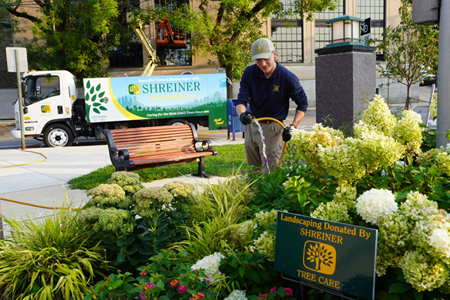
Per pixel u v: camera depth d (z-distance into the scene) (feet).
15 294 8.95
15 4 62.95
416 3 12.39
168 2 81.41
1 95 83.20
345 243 6.24
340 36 22.00
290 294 6.95
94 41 67.56
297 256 6.77
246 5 64.28
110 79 42.09
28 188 21.09
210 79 45.19
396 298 6.37
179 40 87.56
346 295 6.66
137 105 43.04
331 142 7.92
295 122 14.24
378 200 6.40
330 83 22.62
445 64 11.69
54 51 61.31
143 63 87.66
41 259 9.16
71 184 21.70
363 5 101.65
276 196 11.33
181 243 10.07
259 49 13.35
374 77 22.40
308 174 10.24
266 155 14.40
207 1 75.41
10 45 90.12
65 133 43.32
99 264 9.71
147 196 9.60
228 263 7.93
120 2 64.49
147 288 7.04
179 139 22.54
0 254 9.25
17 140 53.72
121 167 19.20
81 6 60.29
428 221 6.07
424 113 42.91
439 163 8.41
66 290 8.23
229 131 44.09
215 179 21.74
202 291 7.57
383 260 6.52
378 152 7.18
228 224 9.89
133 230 9.99
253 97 14.43
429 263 5.95
